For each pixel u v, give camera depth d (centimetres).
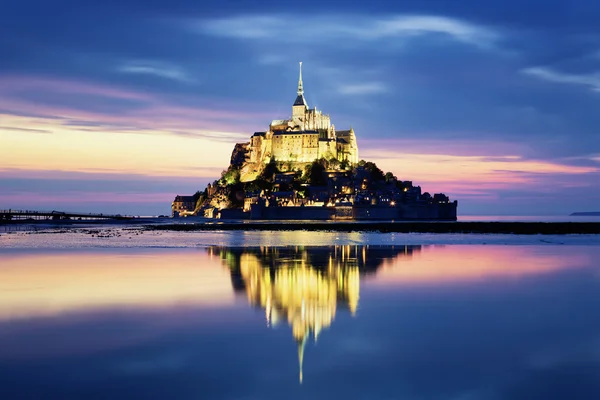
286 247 12212
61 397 2955
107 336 4012
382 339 3984
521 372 3331
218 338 3978
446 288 6100
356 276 7025
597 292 5894
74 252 10562
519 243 14062
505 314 4766
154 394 3003
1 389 3052
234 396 2986
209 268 7831
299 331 4169
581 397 2981
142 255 9981
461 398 2972
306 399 2952
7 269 7700
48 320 4466
